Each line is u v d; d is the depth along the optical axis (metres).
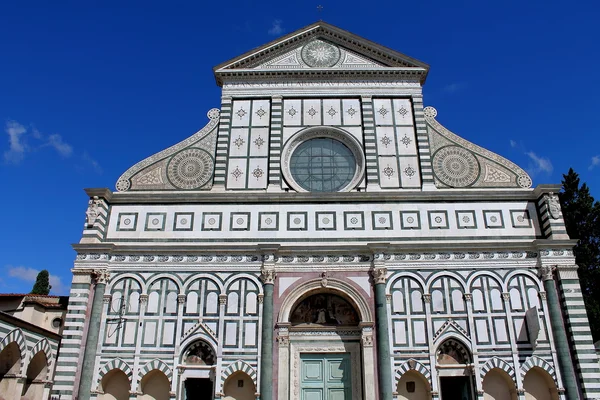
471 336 28.19
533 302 28.84
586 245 42.22
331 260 29.78
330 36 36.41
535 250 29.83
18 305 36.22
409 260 29.72
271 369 27.48
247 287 29.27
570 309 28.19
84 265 29.22
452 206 31.08
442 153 33.06
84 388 26.62
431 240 30.19
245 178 32.41
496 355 27.77
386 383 27.00
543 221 30.47
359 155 33.03
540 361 27.55
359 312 28.89
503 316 28.58
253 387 27.67
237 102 34.66
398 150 33.09
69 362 27.06
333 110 34.34
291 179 32.41
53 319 32.72
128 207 31.16
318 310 29.94
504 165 32.53
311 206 31.09
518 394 26.92
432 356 27.75
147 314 28.62
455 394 29.00
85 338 27.80
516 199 31.25
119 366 27.52
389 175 32.41
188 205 31.23
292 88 34.91
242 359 27.72
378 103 34.47
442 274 29.44
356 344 29.08
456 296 29.03
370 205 31.12
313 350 29.02
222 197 31.27
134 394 27.02
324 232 30.44
